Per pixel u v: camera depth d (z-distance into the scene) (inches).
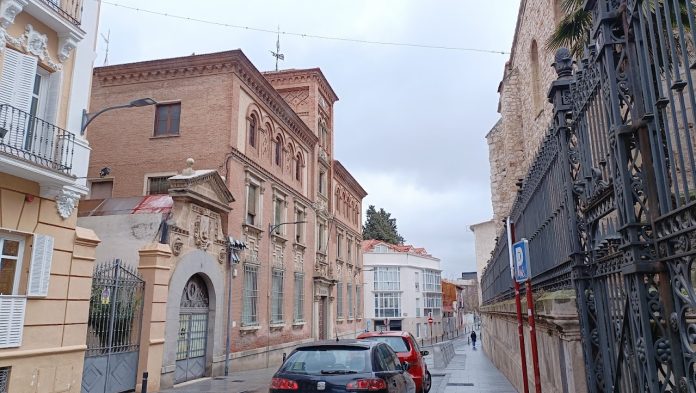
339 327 1430.9
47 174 421.4
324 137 1378.0
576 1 407.5
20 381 403.5
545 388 272.5
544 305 232.7
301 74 1294.3
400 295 2733.8
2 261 412.2
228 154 790.5
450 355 1061.8
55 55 469.1
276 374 307.4
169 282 617.0
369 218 3282.5
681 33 110.0
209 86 821.2
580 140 210.2
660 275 129.3
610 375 180.7
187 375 666.8
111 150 828.0
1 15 403.5
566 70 238.2
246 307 831.7
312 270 1202.6
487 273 966.4
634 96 141.5
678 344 124.0
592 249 196.4
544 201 294.8
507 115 1007.6
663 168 126.3
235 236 803.4
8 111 409.7
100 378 501.7
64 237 459.8
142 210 657.6
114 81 853.2
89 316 514.3
